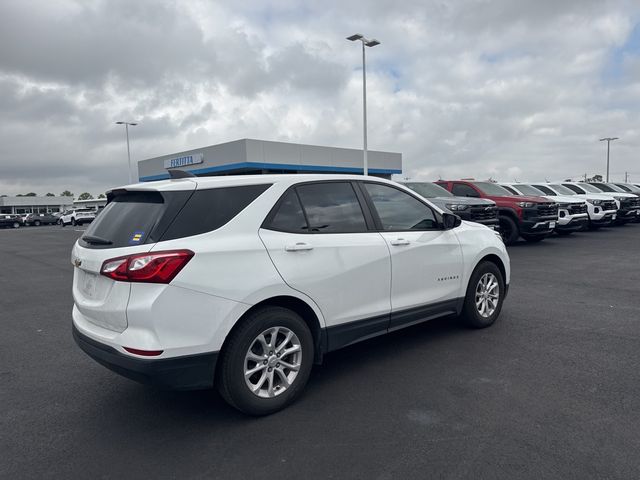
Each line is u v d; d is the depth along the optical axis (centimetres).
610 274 913
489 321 557
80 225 4916
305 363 377
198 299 322
